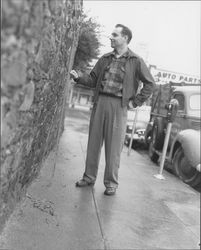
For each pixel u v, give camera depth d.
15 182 3.86
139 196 6.47
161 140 11.13
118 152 6.07
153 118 12.81
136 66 5.84
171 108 8.65
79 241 4.31
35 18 2.46
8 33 2.13
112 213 5.37
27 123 3.29
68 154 8.59
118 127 5.96
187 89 10.46
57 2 3.09
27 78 2.72
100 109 5.99
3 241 3.76
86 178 6.27
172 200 6.72
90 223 4.85
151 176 8.57
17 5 2.12
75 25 5.93
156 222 5.41
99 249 4.25
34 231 4.18
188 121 9.91
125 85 5.83
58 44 3.94
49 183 5.78
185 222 5.65
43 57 3.13
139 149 14.99
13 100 2.49
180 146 9.62
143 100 5.90
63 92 6.34
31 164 4.59
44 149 5.76
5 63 2.18
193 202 6.86
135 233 4.88
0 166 2.85
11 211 4.11
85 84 6.10
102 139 6.17
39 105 3.75
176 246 4.74
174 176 9.45
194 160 8.74
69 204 5.29
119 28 5.79
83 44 8.96
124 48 5.88
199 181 8.85
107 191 6.09
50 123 5.46
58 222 4.60
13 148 3.06
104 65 5.94
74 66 9.15
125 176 7.89
